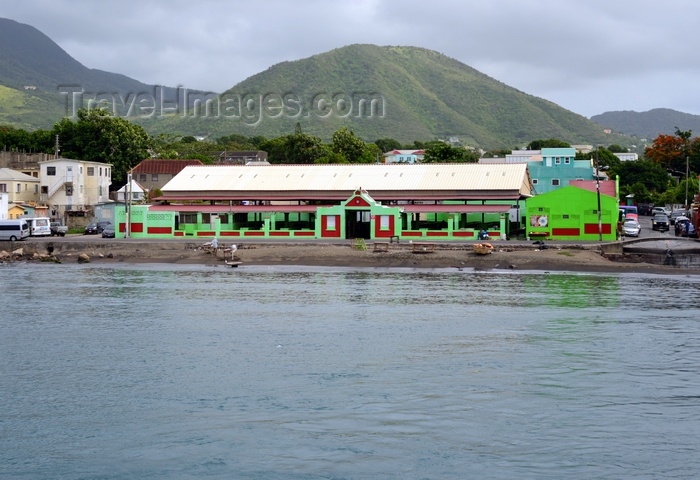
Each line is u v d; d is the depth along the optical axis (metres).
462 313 58.94
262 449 30.92
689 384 39.28
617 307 61.72
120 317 57.88
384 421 33.84
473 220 115.44
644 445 31.23
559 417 34.34
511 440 31.72
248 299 66.25
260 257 95.38
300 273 85.38
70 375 41.56
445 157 176.50
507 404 36.06
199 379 40.53
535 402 36.34
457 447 31.05
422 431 32.69
